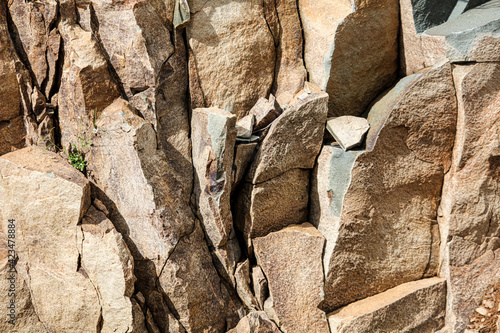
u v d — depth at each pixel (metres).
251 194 4.10
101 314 3.72
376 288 4.40
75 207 3.59
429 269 4.54
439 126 4.22
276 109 4.39
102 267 3.62
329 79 4.34
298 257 4.17
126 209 3.83
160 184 3.85
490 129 4.19
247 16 4.29
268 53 4.42
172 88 4.12
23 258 3.76
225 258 4.04
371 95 4.60
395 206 4.33
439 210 4.48
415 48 4.38
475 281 4.37
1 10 3.77
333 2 4.29
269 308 4.04
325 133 4.36
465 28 4.09
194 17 4.14
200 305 3.91
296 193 4.33
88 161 3.87
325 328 4.10
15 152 3.81
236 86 4.34
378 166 4.16
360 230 4.20
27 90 3.87
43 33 3.83
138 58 3.88
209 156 3.87
